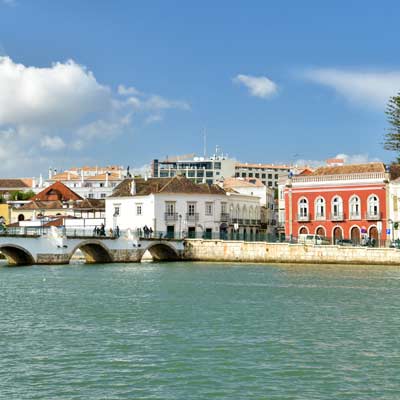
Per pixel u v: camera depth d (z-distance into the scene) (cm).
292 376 2730
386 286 5962
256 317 4078
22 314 4172
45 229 9138
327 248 9206
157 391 2528
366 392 2539
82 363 2911
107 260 9281
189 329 3653
